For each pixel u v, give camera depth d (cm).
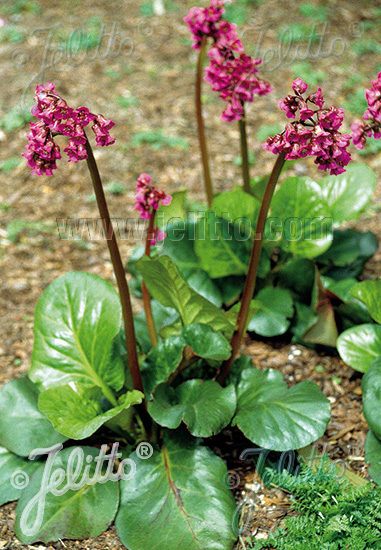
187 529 100
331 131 93
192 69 206
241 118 119
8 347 129
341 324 125
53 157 93
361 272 133
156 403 104
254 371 113
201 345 107
